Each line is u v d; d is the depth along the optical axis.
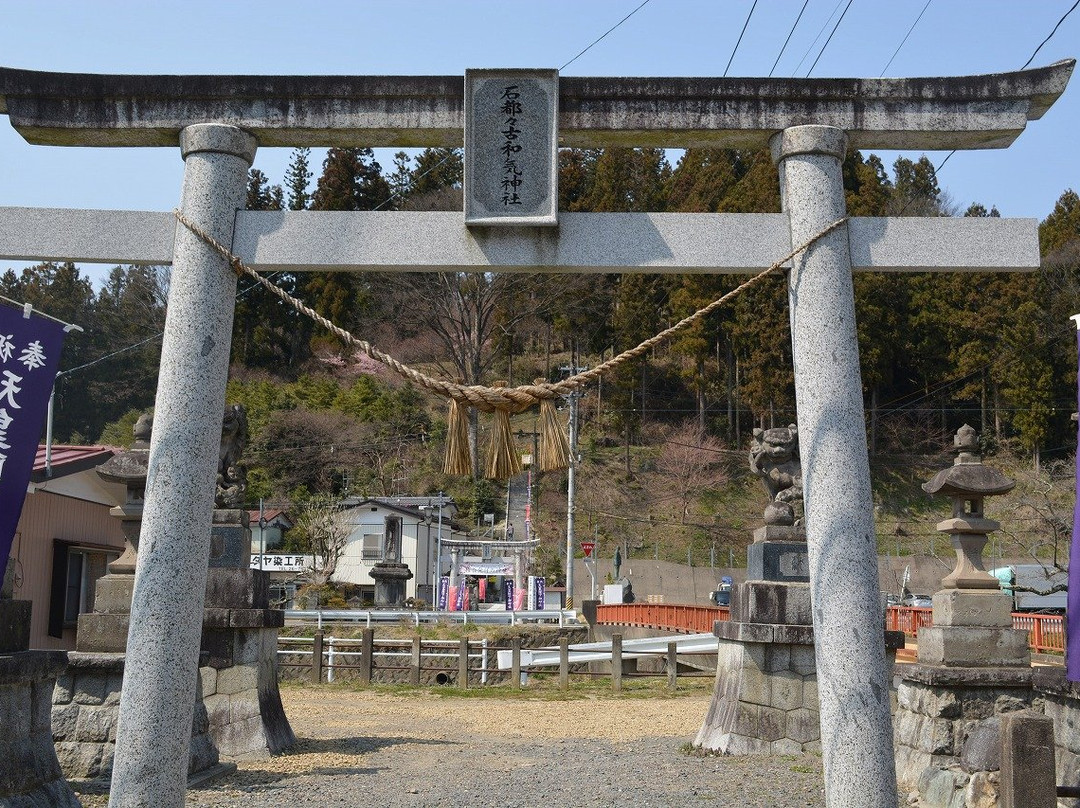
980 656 10.81
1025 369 46.75
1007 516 43.94
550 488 55.38
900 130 7.44
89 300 59.31
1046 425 46.28
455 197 54.59
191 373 7.09
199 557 7.00
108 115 7.49
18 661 7.47
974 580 11.12
